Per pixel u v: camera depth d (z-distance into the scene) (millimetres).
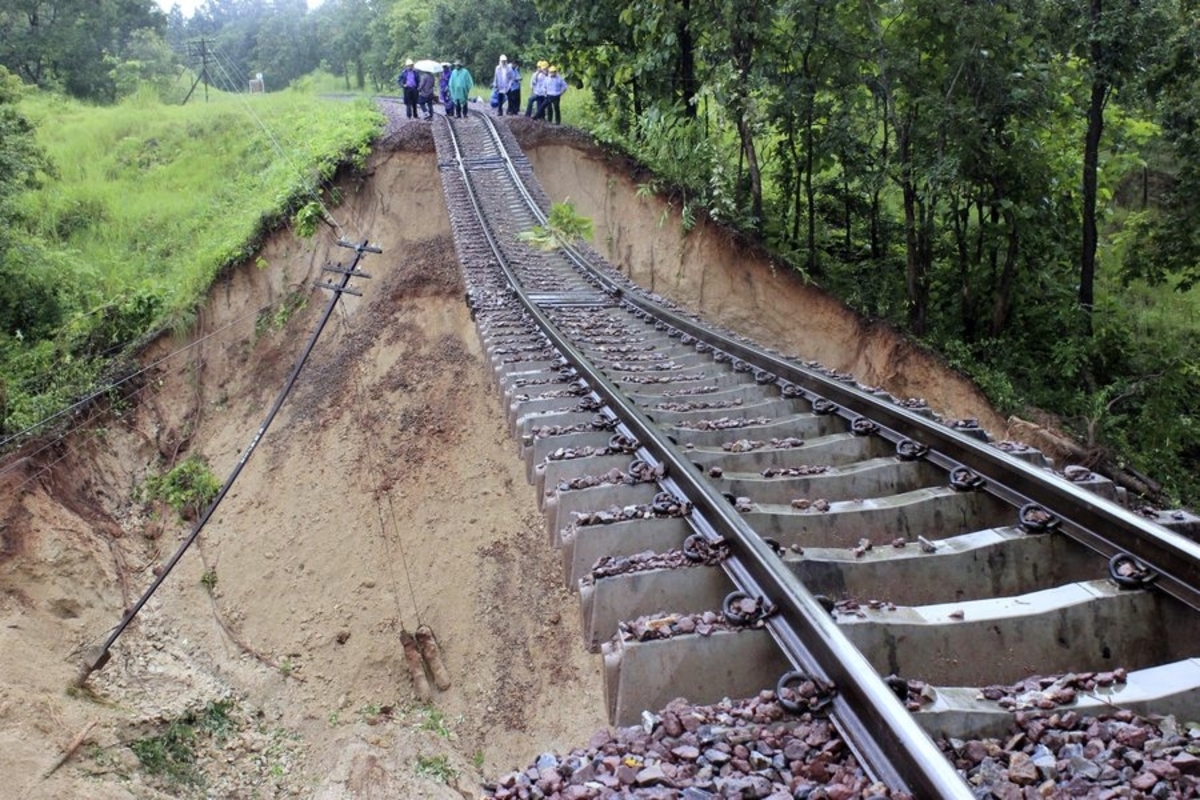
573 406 8172
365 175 23844
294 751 12125
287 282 21938
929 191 16547
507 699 11852
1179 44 15750
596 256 18547
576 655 11773
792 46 18188
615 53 25016
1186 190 18188
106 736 11172
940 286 19531
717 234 20406
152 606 14734
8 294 19594
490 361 10875
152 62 49938
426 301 20234
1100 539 4520
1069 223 19953
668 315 12758
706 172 20984
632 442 6680
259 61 75938
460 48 42969
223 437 19312
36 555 13852
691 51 22031
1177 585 4000
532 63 40125
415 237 22891
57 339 19703
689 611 4316
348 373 19406
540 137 25469
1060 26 16734
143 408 19203
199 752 11766
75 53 49719
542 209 20578
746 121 19266
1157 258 19141
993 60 16484
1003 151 16875
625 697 3674
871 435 7000
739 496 5734
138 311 20656
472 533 14664
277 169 25781
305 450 17984
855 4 17797
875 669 3377
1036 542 4719
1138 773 2980
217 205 26469
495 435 16359
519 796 3268
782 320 19531
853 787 2887
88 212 25891
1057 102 17172
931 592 4527
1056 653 3904
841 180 19938
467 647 12875
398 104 34562
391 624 13695
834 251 21594
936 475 6082
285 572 15469
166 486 17531
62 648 12828
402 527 15484
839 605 3965
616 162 23625
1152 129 20172
